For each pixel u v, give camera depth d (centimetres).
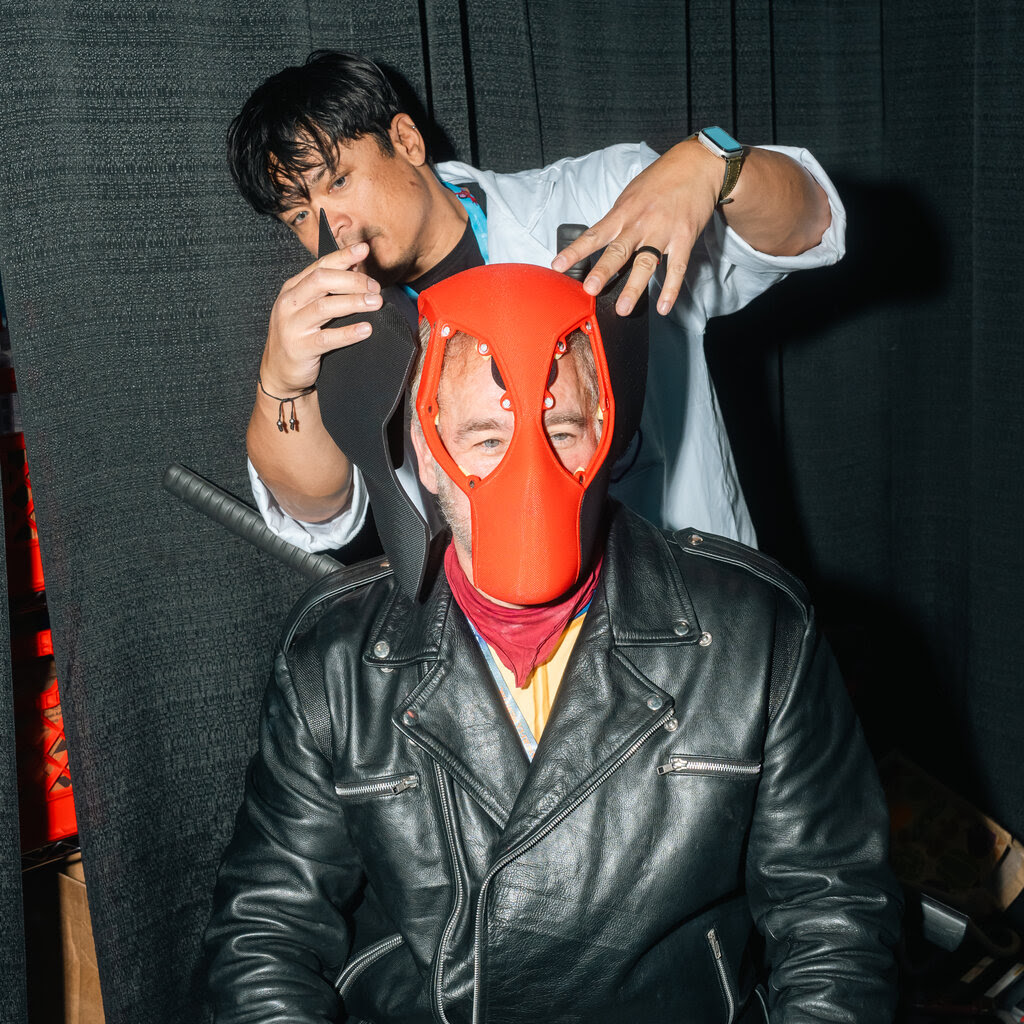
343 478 117
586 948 85
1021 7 189
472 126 162
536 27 168
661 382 132
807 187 119
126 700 139
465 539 82
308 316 85
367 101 112
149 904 142
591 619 88
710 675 87
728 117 196
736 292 134
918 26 213
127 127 131
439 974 88
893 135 222
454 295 79
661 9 177
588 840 85
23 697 144
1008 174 197
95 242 131
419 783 89
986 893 180
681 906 85
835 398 229
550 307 78
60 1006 154
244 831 96
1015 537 209
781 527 229
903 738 237
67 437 131
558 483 76
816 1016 83
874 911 86
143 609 140
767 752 87
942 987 166
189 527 142
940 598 235
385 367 81
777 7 207
